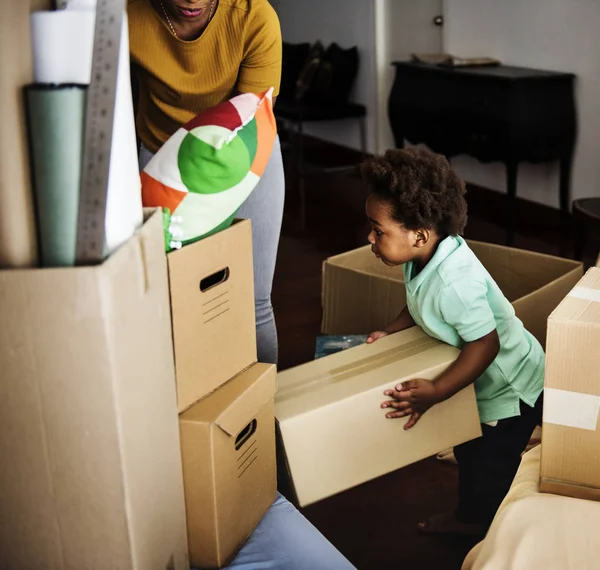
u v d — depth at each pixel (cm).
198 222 127
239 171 125
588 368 105
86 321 91
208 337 124
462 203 162
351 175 565
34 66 95
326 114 534
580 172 417
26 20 92
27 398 95
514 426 175
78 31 94
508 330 170
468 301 155
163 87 173
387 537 185
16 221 93
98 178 92
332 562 125
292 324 310
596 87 397
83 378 94
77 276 90
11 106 90
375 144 584
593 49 394
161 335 109
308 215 469
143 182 126
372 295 218
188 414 119
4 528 102
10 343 93
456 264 158
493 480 178
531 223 440
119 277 94
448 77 439
